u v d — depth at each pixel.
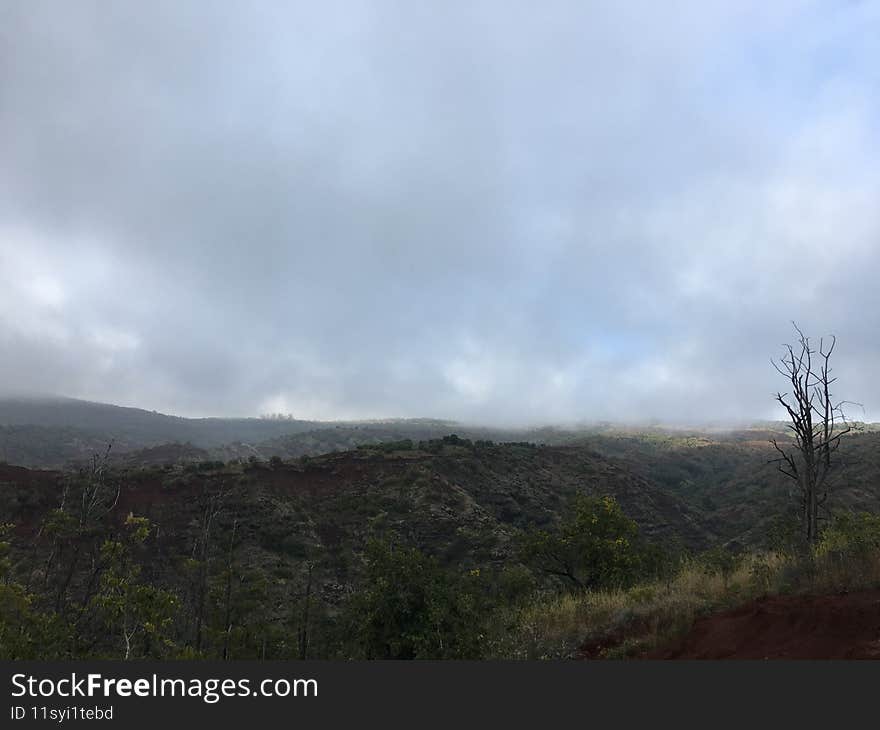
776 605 8.76
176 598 11.02
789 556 11.45
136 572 13.30
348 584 36.31
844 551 10.16
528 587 19.06
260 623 24.81
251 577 30.00
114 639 12.96
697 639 8.78
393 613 10.30
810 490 14.84
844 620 7.52
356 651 10.84
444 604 10.38
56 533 20.88
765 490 74.56
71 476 40.78
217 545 38.59
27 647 9.71
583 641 10.34
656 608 10.59
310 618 29.27
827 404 15.30
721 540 61.81
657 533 66.75
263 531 43.34
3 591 10.09
